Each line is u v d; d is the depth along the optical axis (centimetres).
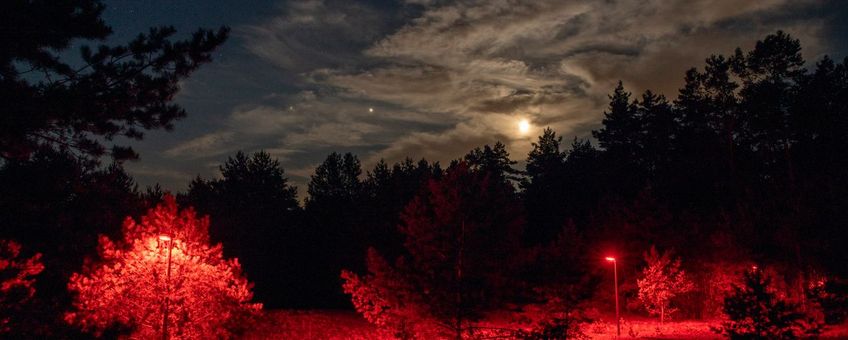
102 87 1388
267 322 3089
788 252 2841
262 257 4881
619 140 7350
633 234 4072
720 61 5306
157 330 1752
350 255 4719
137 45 1438
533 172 8831
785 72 4619
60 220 2458
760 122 4544
